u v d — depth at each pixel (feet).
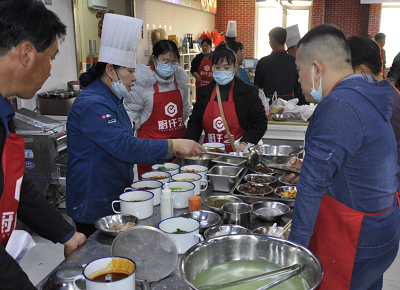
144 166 9.25
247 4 38.09
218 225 4.98
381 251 4.07
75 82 15.16
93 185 5.93
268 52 39.47
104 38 5.82
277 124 11.87
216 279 3.45
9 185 3.70
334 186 4.03
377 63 6.45
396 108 7.33
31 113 11.59
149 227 4.00
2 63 3.23
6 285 2.97
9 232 3.84
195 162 7.34
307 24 38.04
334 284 4.15
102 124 5.53
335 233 4.08
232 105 8.89
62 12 14.88
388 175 4.00
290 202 5.91
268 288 3.07
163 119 9.34
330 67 4.11
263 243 3.64
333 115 3.68
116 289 3.20
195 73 23.15
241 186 6.61
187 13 30.35
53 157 10.94
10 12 3.11
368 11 36.35
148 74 9.11
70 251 4.58
